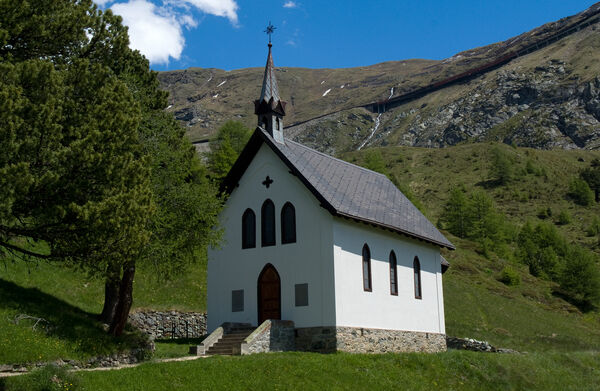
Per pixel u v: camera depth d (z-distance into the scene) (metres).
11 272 30.45
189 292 39.88
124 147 19.80
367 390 22.81
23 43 19.84
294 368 22.67
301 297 29.53
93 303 32.47
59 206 17.58
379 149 193.88
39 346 21.33
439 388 25.81
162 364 20.67
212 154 81.62
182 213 28.56
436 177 161.00
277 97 33.47
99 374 18.75
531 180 155.12
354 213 30.33
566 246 103.44
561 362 36.16
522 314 56.78
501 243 100.25
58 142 18.09
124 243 18.98
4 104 16.36
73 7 21.62
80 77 19.78
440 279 39.62
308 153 34.47
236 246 32.38
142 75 31.50
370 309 31.08
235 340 27.52
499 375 29.67
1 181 15.98
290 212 30.98
